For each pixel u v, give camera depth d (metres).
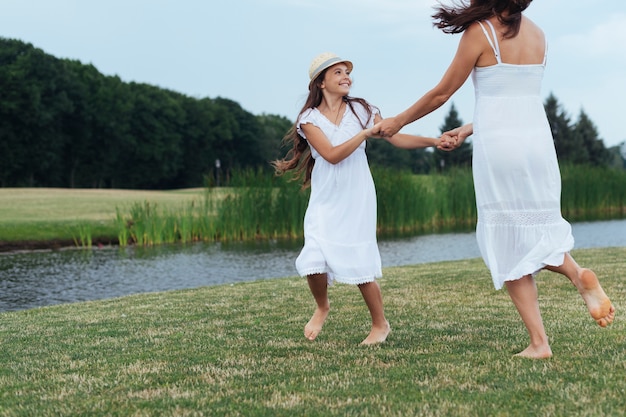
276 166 4.35
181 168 75.81
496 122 3.38
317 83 3.99
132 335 4.71
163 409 2.74
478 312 5.25
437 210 24.16
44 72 59.47
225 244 18.06
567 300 5.65
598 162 66.19
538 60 3.40
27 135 58.28
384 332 4.10
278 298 6.58
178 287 11.04
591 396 2.67
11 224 18.61
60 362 3.82
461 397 2.74
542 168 3.34
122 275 12.41
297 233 19.69
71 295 10.21
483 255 3.49
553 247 3.33
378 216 21.86
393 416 2.53
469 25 3.40
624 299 5.55
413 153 75.19
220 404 2.79
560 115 66.31
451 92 3.50
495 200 3.39
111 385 3.19
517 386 2.86
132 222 19.05
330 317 5.25
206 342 4.29
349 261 3.89
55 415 2.72
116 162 68.06
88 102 64.25
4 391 3.19
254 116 86.56
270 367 3.46
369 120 4.05
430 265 9.83
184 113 74.69
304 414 2.60
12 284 11.31
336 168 3.93
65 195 30.95
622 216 27.53
